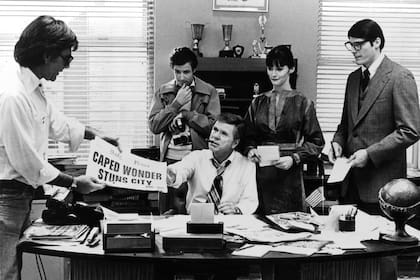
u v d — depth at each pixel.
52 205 2.56
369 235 2.49
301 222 2.65
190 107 3.65
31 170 2.38
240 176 2.96
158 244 2.30
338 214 2.57
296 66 4.29
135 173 2.47
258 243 2.33
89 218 2.55
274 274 2.29
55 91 4.52
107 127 4.60
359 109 3.27
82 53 4.53
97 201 3.85
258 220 2.74
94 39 4.53
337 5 4.62
